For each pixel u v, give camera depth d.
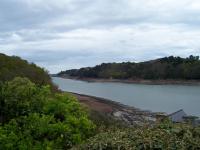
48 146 9.34
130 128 8.09
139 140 7.27
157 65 155.00
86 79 180.12
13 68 28.53
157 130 7.71
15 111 10.21
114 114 33.69
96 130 10.23
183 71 145.50
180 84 140.50
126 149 7.12
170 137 7.40
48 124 9.76
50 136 9.70
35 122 9.78
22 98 10.46
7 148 9.14
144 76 156.25
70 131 9.77
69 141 9.63
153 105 62.50
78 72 194.00
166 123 8.11
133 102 67.69
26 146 9.27
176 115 17.97
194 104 65.19
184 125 8.01
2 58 29.39
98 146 7.44
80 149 7.80
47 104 10.55
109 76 171.25
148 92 98.38
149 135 7.43
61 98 10.92
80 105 11.16
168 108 57.69
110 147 7.31
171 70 149.00
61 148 9.48
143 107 58.00
